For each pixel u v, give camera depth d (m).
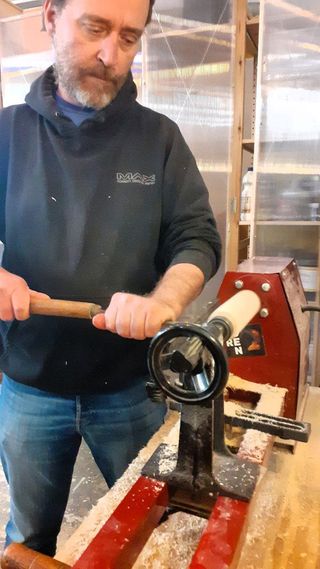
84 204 0.92
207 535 0.49
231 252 2.23
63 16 0.81
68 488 1.12
